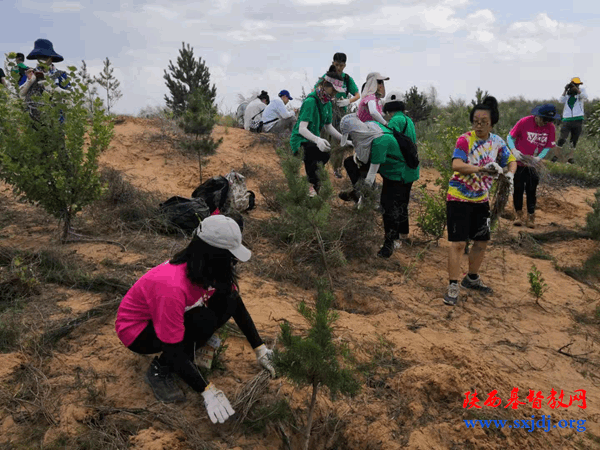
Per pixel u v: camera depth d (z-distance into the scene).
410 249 6.36
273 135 10.27
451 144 6.38
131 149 8.42
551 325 4.84
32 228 5.49
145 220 5.61
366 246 5.84
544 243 7.02
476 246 5.20
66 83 4.98
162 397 3.19
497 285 5.57
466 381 3.63
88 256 4.87
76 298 4.17
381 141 5.62
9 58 4.98
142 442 2.83
